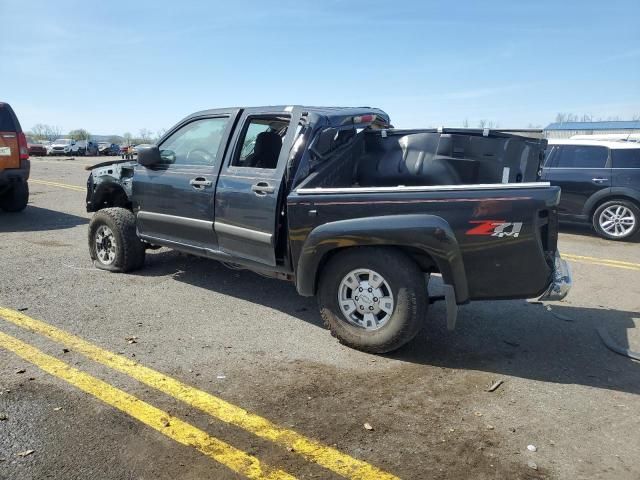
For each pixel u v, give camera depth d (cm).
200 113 550
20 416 317
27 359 394
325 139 468
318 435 309
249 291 580
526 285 388
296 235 436
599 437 314
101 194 664
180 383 366
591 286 639
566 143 1005
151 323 478
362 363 408
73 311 499
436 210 388
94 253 652
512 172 457
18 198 1050
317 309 529
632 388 377
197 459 283
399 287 400
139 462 279
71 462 277
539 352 438
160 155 571
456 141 461
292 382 373
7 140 966
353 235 403
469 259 387
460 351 436
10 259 688
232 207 491
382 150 488
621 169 945
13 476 264
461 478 274
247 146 518
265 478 270
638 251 860
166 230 566
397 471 278
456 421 328
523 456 294
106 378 369
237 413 330
